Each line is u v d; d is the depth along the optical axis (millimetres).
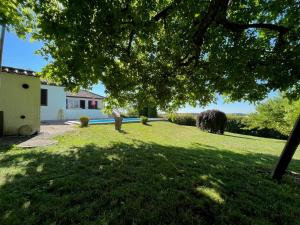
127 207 2818
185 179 4039
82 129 11305
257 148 9992
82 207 2746
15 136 8453
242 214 2854
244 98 5531
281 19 4918
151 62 5629
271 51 4734
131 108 7070
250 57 4547
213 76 5387
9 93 8633
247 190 3732
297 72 4250
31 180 3541
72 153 5598
